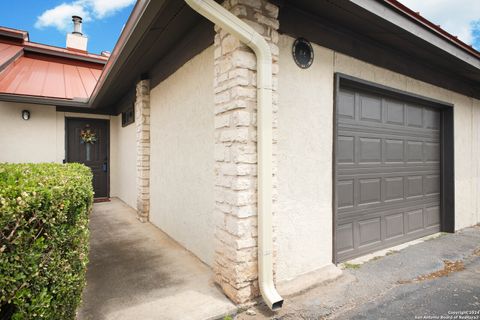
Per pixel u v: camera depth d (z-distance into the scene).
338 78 2.80
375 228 3.44
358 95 3.22
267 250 2.08
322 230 2.75
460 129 4.58
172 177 3.75
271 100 2.10
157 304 2.09
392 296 2.36
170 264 2.88
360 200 3.25
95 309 2.03
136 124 5.03
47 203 1.28
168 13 2.50
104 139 6.90
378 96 3.46
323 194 2.75
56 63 8.07
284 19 2.37
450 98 4.35
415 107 4.03
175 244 3.53
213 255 2.74
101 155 6.86
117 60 3.50
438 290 2.48
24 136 5.81
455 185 4.46
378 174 3.46
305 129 2.59
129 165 5.87
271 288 2.10
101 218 4.95
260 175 2.08
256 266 2.15
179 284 2.42
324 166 2.75
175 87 3.56
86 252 1.79
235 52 2.05
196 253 3.10
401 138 3.79
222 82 2.24
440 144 4.49
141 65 4.09
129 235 3.93
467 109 4.72
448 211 4.43
